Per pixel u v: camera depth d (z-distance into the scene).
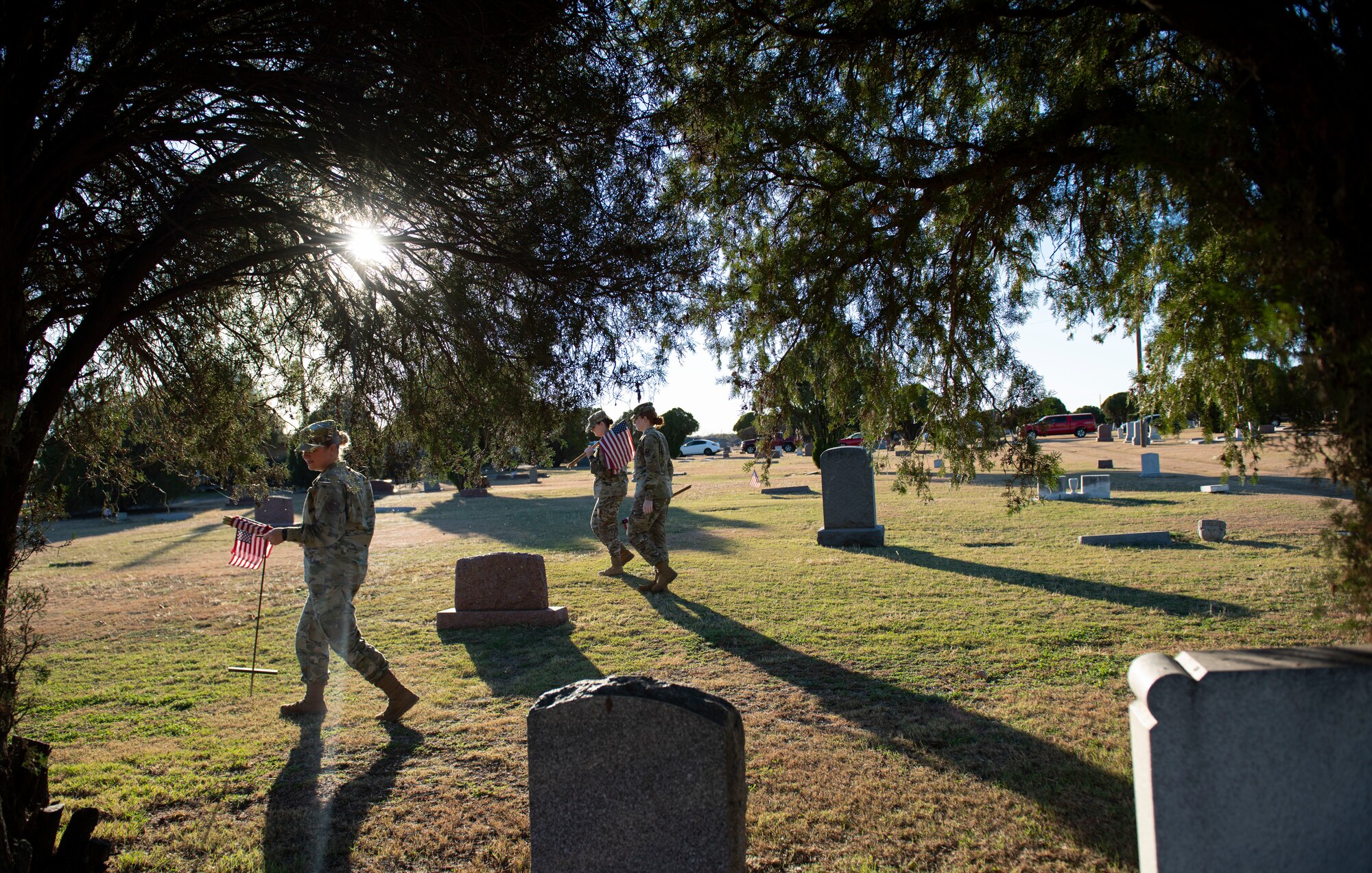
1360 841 2.11
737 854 2.66
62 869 3.21
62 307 3.82
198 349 5.04
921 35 4.55
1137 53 4.47
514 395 4.29
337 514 4.94
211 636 7.80
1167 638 6.07
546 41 3.73
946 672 5.55
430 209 4.02
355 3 3.32
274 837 3.71
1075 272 4.92
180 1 3.32
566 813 2.78
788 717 4.88
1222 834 2.14
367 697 5.63
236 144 3.92
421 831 3.72
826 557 10.79
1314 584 2.68
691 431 59.34
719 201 4.93
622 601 8.32
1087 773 3.93
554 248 4.05
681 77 4.48
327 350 4.52
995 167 4.32
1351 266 2.20
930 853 3.33
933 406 4.94
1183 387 4.09
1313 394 2.48
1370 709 2.12
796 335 4.82
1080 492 17.02
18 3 2.87
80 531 20.56
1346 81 2.27
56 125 3.41
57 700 5.83
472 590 7.57
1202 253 3.72
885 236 4.70
